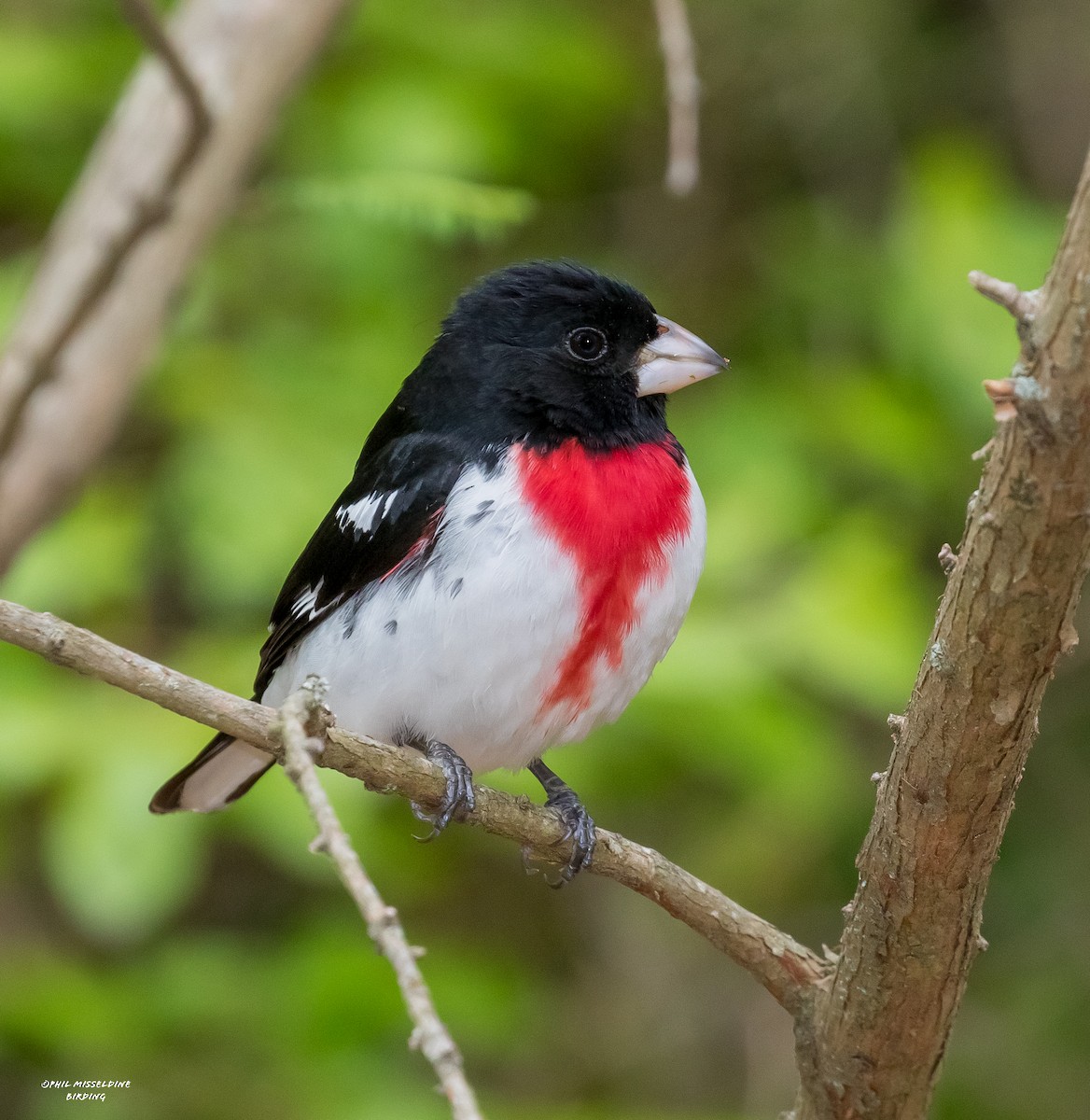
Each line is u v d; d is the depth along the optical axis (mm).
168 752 7668
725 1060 10703
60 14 10328
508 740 6141
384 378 9164
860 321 10562
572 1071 10695
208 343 9391
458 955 9664
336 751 5000
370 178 7324
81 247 7570
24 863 10203
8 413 6734
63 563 8492
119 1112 8453
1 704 7859
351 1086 8406
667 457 6219
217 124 7391
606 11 11523
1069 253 3729
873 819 4785
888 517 9945
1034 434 3848
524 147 10258
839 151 11562
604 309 6242
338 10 7770
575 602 5848
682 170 6301
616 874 5387
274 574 8359
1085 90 11547
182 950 8945
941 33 11578
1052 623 4141
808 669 8266
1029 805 10820
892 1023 4969
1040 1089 10211
